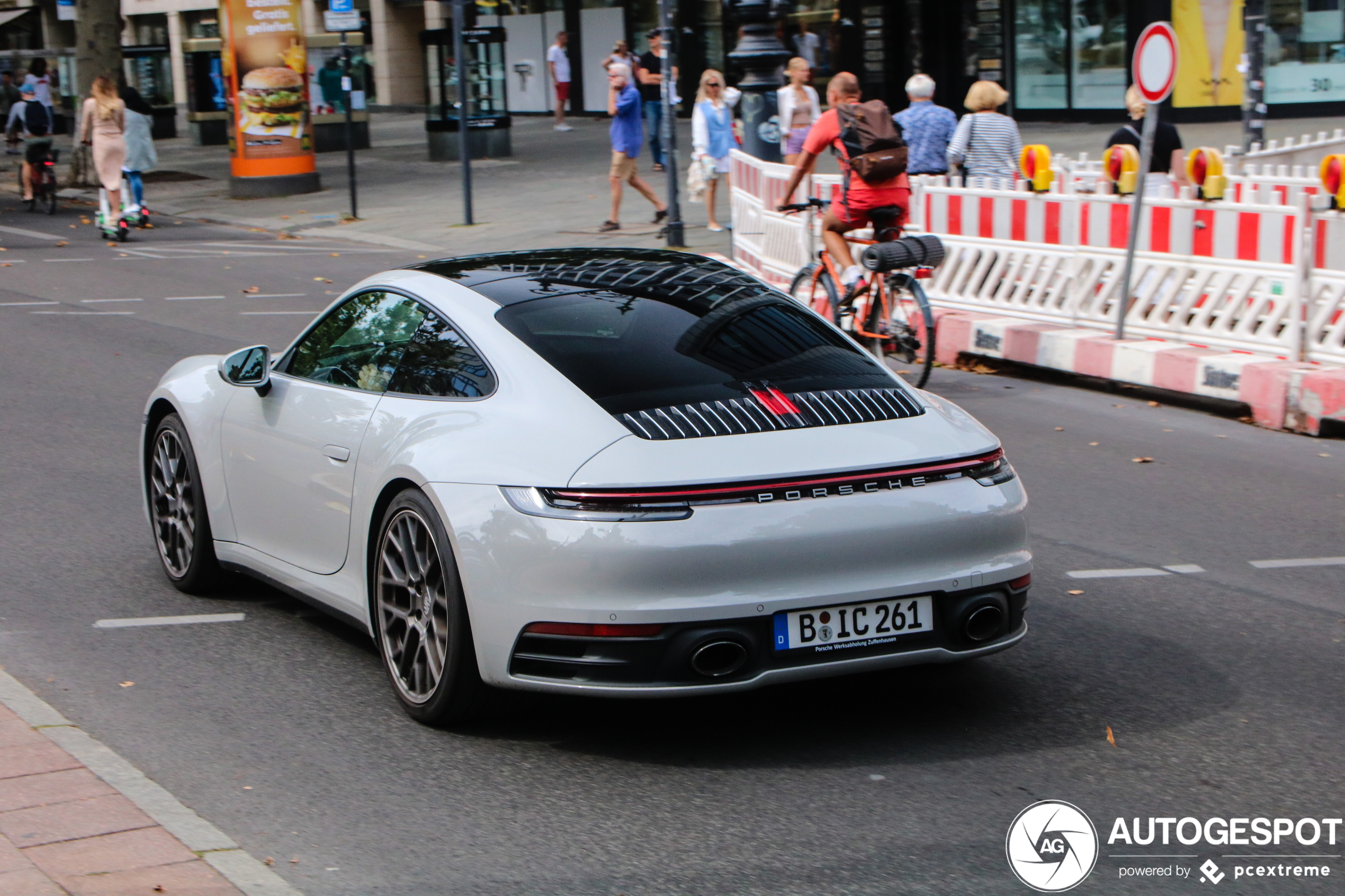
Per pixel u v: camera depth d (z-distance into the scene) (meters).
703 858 3.67
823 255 10.73
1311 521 7.09
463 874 3.59
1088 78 26.44
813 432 4.26
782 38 31.70
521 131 34.78
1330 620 5.62
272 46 23.92
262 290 15.33
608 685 4.00
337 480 4.87
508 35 38.84
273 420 5.30
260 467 5.36
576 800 4.02
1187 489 7.72
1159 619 5.64
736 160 16.16
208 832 3.73
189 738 4.48
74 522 7.04
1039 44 27.17
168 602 5.87
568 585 3.97
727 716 4.66
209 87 34.72
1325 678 4.99
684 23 34.31
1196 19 24.80
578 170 25.69
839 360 4.73
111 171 19.70
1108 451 8.62
